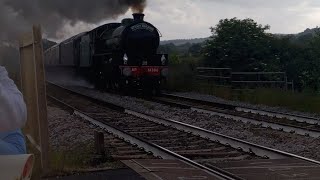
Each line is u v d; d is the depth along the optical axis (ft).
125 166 23.76
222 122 43.06
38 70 20.70
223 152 28.45
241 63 108.37
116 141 32.45
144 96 76.33
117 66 78.59
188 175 21.56
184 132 36.60
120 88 79.66
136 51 78.79
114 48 80.94
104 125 38.06
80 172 22.25
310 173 22.08
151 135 35.42
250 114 49.47
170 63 93.30
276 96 60.23
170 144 31.50
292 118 44.98
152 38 79.36
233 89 73.00
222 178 21.02
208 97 70.33
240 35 110.73
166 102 61.82
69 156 24.89
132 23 78.84
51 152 25.57
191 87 84.43
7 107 6.63
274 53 116.37
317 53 114.62
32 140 23.79
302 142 32.22
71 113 49.14
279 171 22.56
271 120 44.39
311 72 106.52
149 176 21.35
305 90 65.46
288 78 112.98
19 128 7.42
